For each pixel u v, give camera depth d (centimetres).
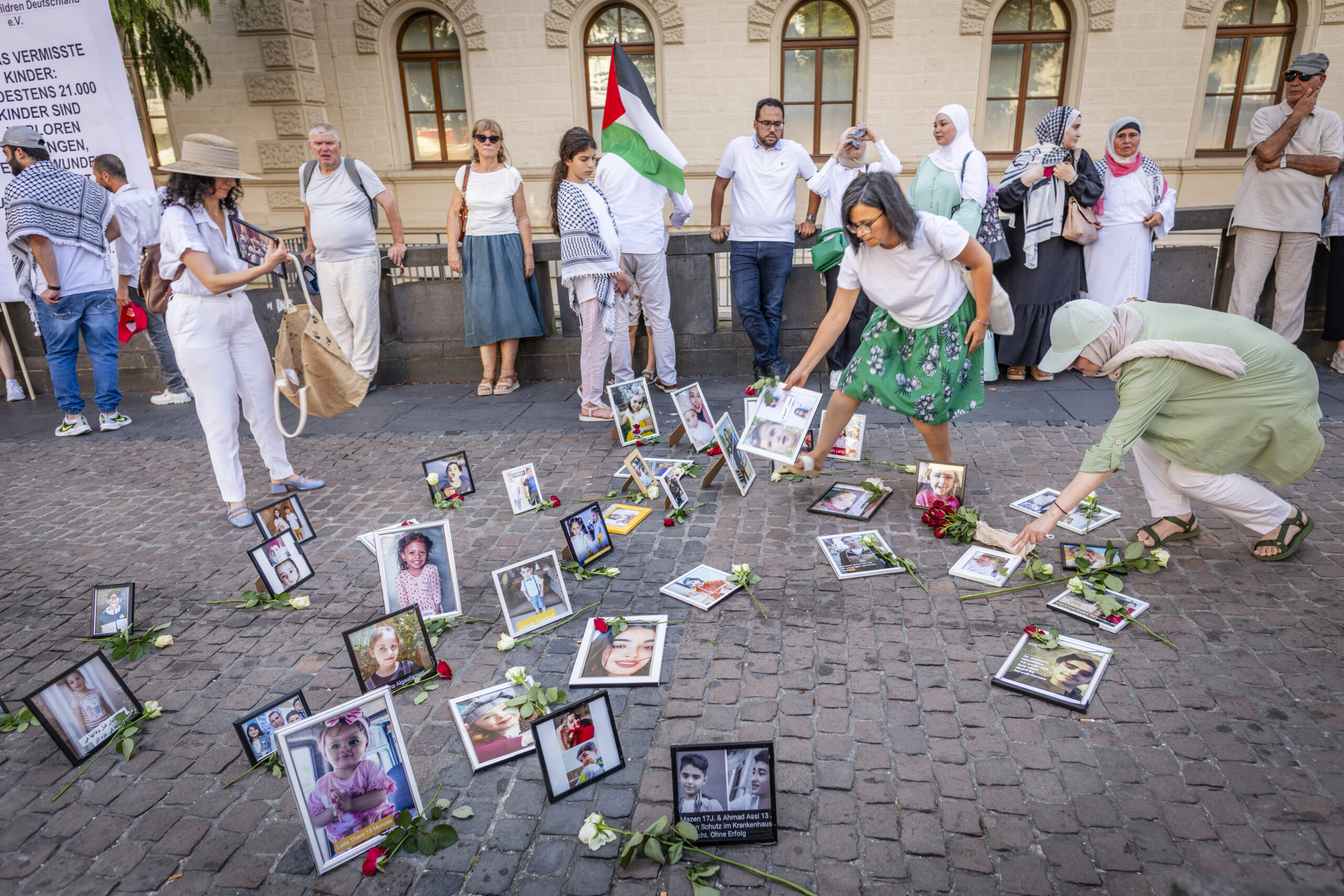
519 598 319
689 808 216
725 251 645
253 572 383
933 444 419
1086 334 315
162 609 352
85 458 555
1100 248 583
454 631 325
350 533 418
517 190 619
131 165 660
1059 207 558
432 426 580
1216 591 324
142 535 429
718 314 724
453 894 208
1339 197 580
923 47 1131
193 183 385
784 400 413
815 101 1185
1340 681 270
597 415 569
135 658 312
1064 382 610
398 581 326
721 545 384
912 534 385
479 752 253
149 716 278
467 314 639
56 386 598
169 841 229
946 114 532
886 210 338
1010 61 1155
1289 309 610
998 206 560
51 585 378
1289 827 214
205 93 1190
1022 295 594
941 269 361
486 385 655
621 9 1163
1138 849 211
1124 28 1106
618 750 246
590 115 1222
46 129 648
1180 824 217
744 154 586
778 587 343
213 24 1151
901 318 378
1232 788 228
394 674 287
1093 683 270
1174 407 320
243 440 575
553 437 544
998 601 326
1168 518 361
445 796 240
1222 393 311
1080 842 213
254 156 1219
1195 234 654
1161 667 280
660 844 213
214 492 486
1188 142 1151
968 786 233
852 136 566
